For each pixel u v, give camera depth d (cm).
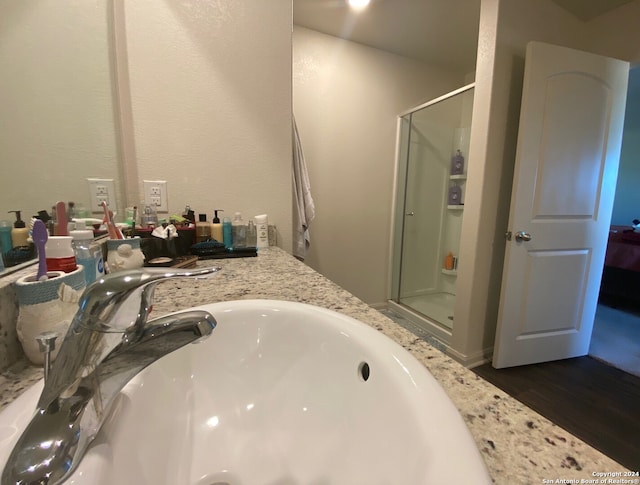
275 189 127
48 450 24
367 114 233
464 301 177
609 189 175
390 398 35
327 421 46
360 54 222
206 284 75
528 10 161
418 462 26
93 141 89
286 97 123
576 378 165
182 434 46
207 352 53
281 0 118
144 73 103
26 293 36
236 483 45
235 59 114
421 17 188
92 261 54
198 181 115
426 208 262
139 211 107
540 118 154
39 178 67
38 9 68
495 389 35
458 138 252
